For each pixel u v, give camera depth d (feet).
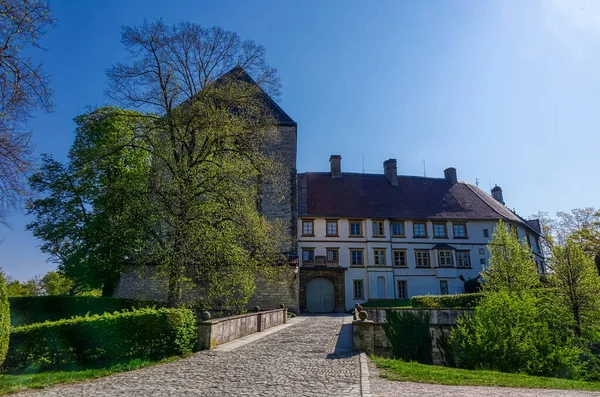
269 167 71.10
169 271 55.06
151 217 58.29
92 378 27.37
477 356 46.19
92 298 80.74
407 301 121.08
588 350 53.62
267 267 68.74
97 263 91.30
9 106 35.81
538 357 44.98
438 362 55.67
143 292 87.45
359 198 145.89
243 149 66.90
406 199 149.69
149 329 35.53
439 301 79.61
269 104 117.50
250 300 89.76
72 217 95.55
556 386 29.12
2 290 28.53
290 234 102.94
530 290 58.65
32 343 31.17
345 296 126.93
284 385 24.54
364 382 25.32
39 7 35.47
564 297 58.90
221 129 62.34
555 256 62.44
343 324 69.10
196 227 55.06
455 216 142.82
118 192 61.67
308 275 124.67
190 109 63.26
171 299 54.60
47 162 96.37
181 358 35.22
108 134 88.48
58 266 99.66
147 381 26.20
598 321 57.21
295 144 112.37
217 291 60.49
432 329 57.31
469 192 158.51
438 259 135.74
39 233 94.38
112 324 34.35
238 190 62.54
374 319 65.41
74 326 32.94
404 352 57.00
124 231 61.93
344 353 37.73
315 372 28.73
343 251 132.57
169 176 67.10
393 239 137.18
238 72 73.77
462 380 28.30
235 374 28.17
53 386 25.03
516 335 45.16
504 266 64.34
